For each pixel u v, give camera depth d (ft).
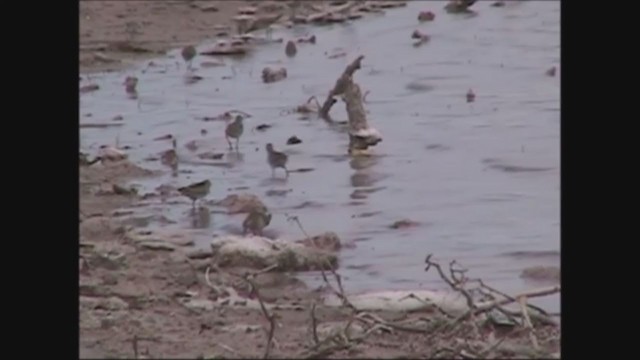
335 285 97.40
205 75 176.45
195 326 87.92
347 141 141.59
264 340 84.53
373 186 124.98
